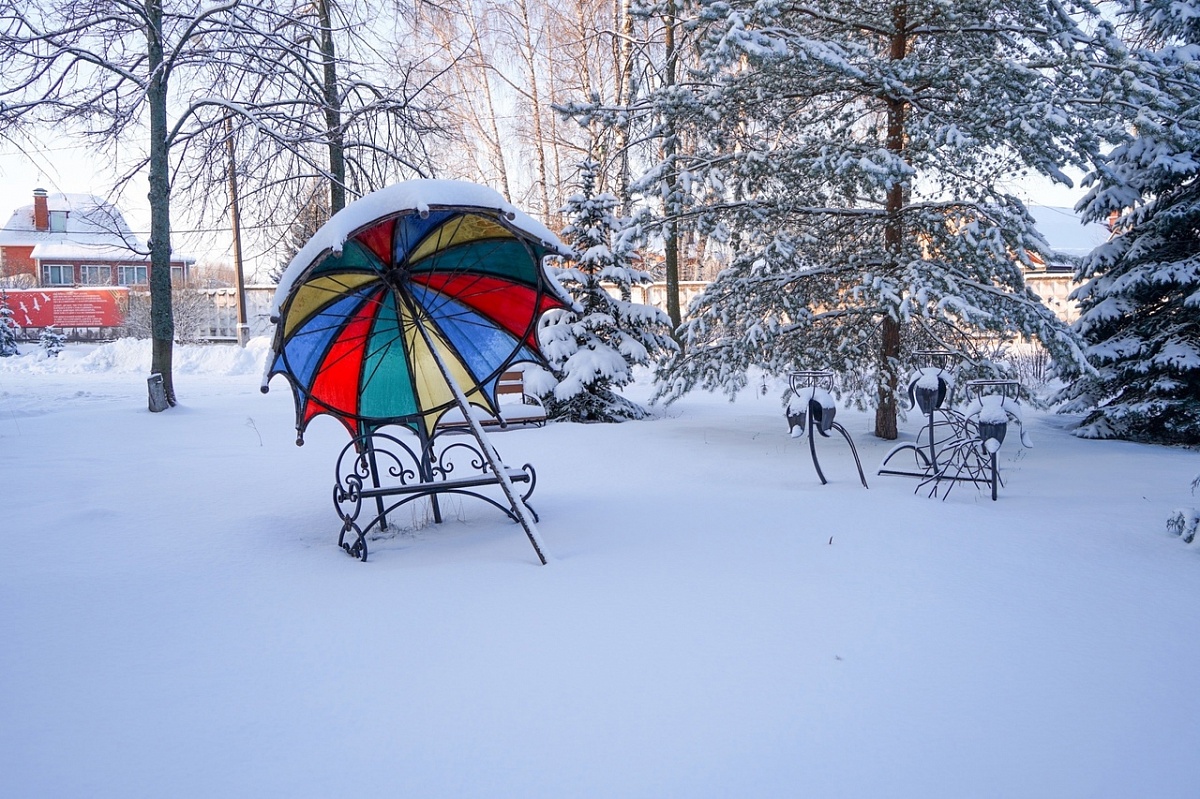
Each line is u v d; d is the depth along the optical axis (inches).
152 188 522.6
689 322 414.6
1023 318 352.8
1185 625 160.6
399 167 596.4
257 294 1396.4
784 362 406.3
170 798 104.0
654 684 134.7
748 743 115.8
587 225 534.9
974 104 356.8
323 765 111.2
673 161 412.2
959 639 153.6
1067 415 514.6
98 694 133.9
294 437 430.9
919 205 382.3
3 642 156.2
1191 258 420.2
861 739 117.0
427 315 245.6
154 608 174.6
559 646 150.9
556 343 504.1
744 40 327.0
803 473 325.7
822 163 355.6
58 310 1425.9
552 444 405.1
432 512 270.5
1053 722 122.3
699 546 218.1
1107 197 450.9
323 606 175.0
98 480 316.5
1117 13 470.3
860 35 404.5
